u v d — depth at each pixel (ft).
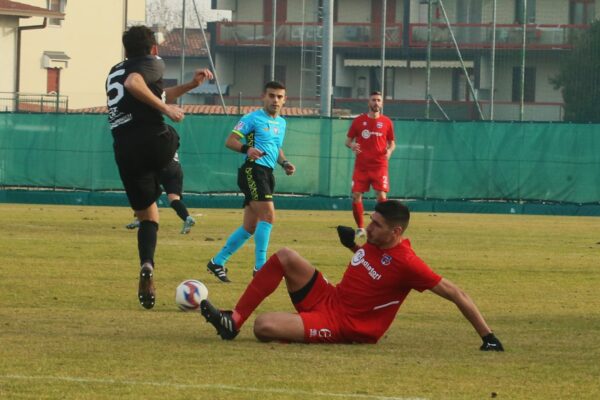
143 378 45.44
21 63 368.89
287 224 156.25
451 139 205.16
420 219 176.86
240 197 206.90
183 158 206.08
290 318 55.01
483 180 204.33
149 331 59.57
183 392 42.75
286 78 387.14
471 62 354.54
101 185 208.03
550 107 340.39
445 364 50.26
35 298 73.87
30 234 127.24
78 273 88.89
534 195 202.59
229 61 390.83
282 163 91.15
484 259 107.96
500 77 349.00
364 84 376.68
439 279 54.75
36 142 209.15
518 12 349.20
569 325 65.31
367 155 135.13
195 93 389.60
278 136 89.86
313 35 380.99
